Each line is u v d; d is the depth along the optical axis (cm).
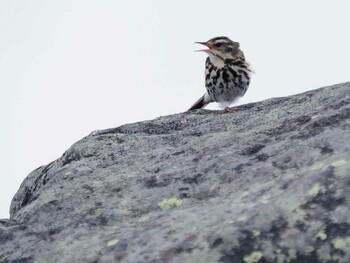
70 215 1055
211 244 894
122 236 966
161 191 1060
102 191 1098
